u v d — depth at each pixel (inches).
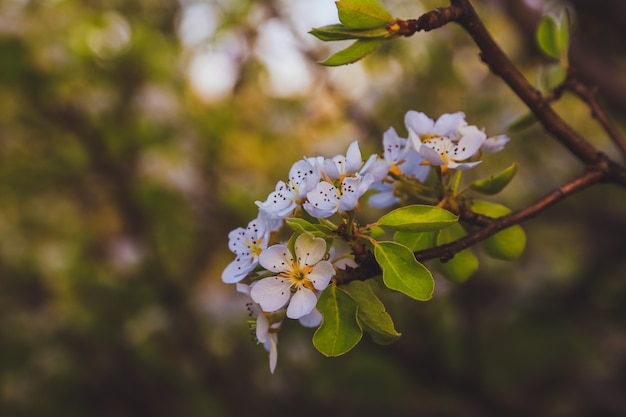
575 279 61.9
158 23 53.5
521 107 57.1
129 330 52.9
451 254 16.6
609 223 58.7
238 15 49.6
